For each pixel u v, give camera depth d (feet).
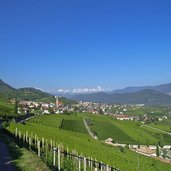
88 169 124.16
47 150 133.90
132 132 634.84
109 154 275.80
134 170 234.17
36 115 621.31
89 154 220.23
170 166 348.79
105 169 125.80
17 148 129.29
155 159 385.09
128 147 451.94
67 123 584.40
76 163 117.08
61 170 100.12
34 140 165.68
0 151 118.32
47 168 93.30
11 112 532.73
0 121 315.58
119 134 586.86
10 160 101.55
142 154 420.36
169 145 564.71
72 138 301.22
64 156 123.44
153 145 536.42
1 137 165.48
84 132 516.73
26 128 255.29
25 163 98.22
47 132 279.28
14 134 183.42
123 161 261.24
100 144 366.84
